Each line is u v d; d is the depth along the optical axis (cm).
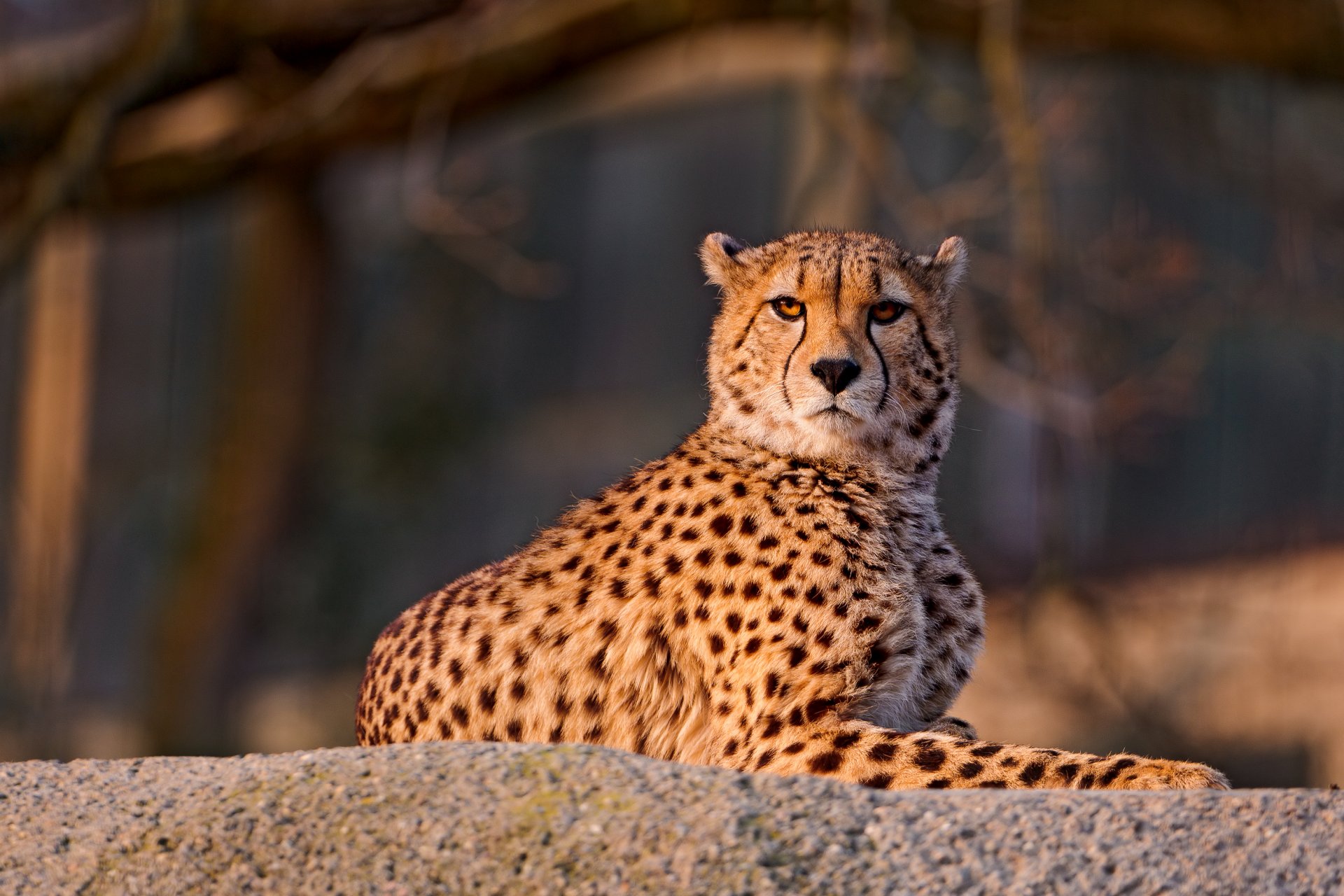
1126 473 2098
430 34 1475
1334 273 1969
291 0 1468
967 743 568
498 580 655
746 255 683
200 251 2581
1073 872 420
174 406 2514
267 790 459
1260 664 1681
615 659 621
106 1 1978
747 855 424
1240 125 1880
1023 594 1659
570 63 1446
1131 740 1569
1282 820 433
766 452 649
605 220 2856
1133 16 1312
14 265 1507
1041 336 1346
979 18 1341
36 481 2241
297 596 2225
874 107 1412
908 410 658
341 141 1552
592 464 2655
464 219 1877
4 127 1612
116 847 450
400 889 426
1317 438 2131
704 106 2714
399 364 2514
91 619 2347
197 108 1730
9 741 1939
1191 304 1908
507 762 461
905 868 421
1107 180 1981
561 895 420
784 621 609
